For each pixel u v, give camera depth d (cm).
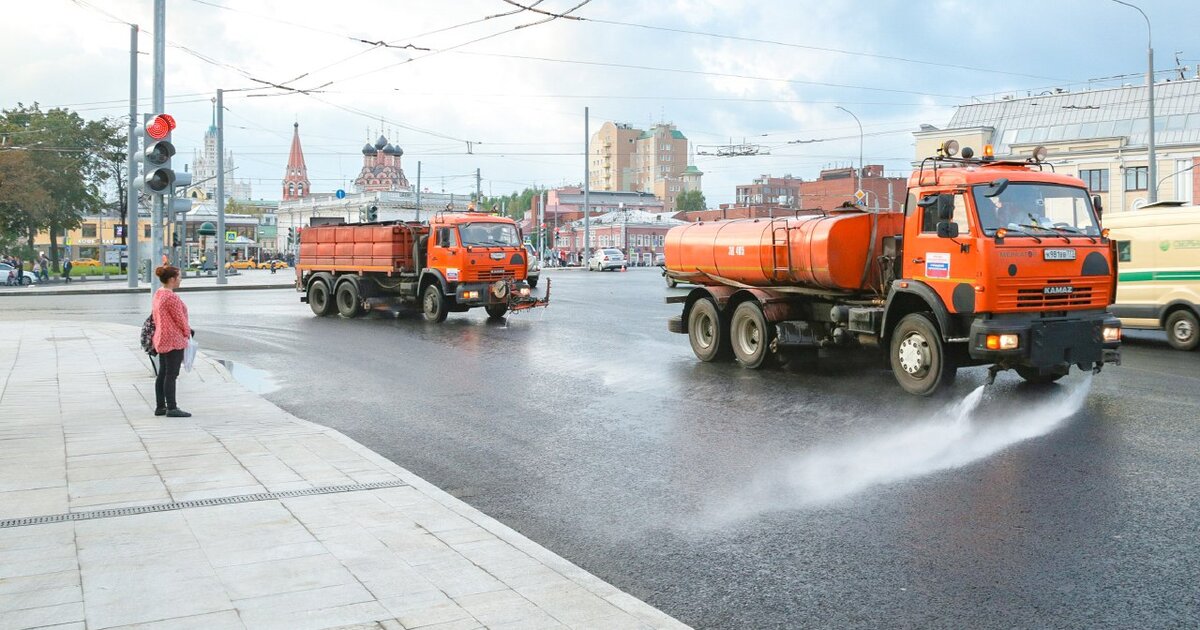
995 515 625
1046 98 6844
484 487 727
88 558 509
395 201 9644
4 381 1267
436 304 2262
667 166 17612
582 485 728
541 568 495
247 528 568
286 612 429
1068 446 830
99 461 764
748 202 12412
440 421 1005
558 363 1484
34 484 683
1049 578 505
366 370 1420
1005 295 1023
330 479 702
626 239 11756
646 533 601
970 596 481
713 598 486
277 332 2042
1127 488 689
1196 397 1085
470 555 517
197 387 1218
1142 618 449
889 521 616
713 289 1470
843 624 448
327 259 2558
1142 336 1878
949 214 1059
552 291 3638
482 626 413
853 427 937
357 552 521
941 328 1080
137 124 3775
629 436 912
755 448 848
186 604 439
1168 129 6031
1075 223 1095
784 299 1364
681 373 1352
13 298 3534
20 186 5650
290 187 14025
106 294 3841
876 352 1394
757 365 1363
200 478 704
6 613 427
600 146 18200
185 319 1002
